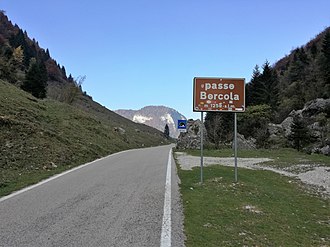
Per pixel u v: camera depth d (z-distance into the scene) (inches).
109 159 901.2
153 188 470.6
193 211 348.8
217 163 925.8
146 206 362.6
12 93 1355.8
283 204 434.9
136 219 309.9
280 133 2127.2
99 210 338.3
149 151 1363.2
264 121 2305.6
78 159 813.2
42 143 794.2
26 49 4896.7
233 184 530.9
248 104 2952.8
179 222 305.7
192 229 285.7
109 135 1628.9
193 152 1346.0
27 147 726.5
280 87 3385.8
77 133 1221.7
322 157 1161.4
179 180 561.6
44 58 5856.3
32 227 275.7
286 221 351.9
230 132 2164.1
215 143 1836.9
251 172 741.3
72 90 2532.0
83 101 4421.8
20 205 351.3
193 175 624.7
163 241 251.3
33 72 2512.3
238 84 534.3
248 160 1051.9
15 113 979.3
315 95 2507.4
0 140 706.2
